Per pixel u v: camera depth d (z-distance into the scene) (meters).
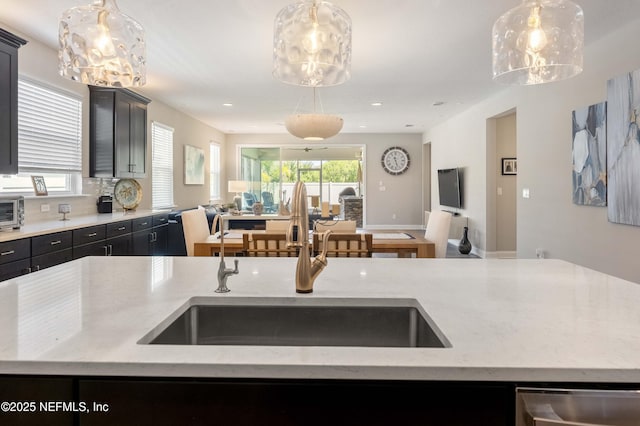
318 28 2.18
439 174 8.80
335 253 2.98
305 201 1.36
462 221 7.36
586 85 4.00
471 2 3.06
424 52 4.18
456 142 7.95
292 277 1.58
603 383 0.82
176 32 3.62
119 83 2.21
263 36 3.71
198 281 1.51
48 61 4.03
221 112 7.57
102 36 1.99
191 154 7.92
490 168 6.48
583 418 0.81
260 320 1.31
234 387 0.83
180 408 0.83
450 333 0.98
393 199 10.67
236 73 4.91
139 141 5.38
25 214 3.78
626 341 0.93
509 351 0.88
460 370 0.81
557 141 4.50
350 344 1.30
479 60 4.44
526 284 1.47
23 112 3.77
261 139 10.61
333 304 1.30
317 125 4.54
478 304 1.22
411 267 1.80
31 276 1.58
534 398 0.81
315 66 2.39
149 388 0.83
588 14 3.25
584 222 4.05
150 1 3.02
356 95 6.12
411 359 0.83
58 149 4.23
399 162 10.62
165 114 6.84
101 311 1.14
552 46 1.99
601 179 3.72
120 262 1.89
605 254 3.74
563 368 0.81
